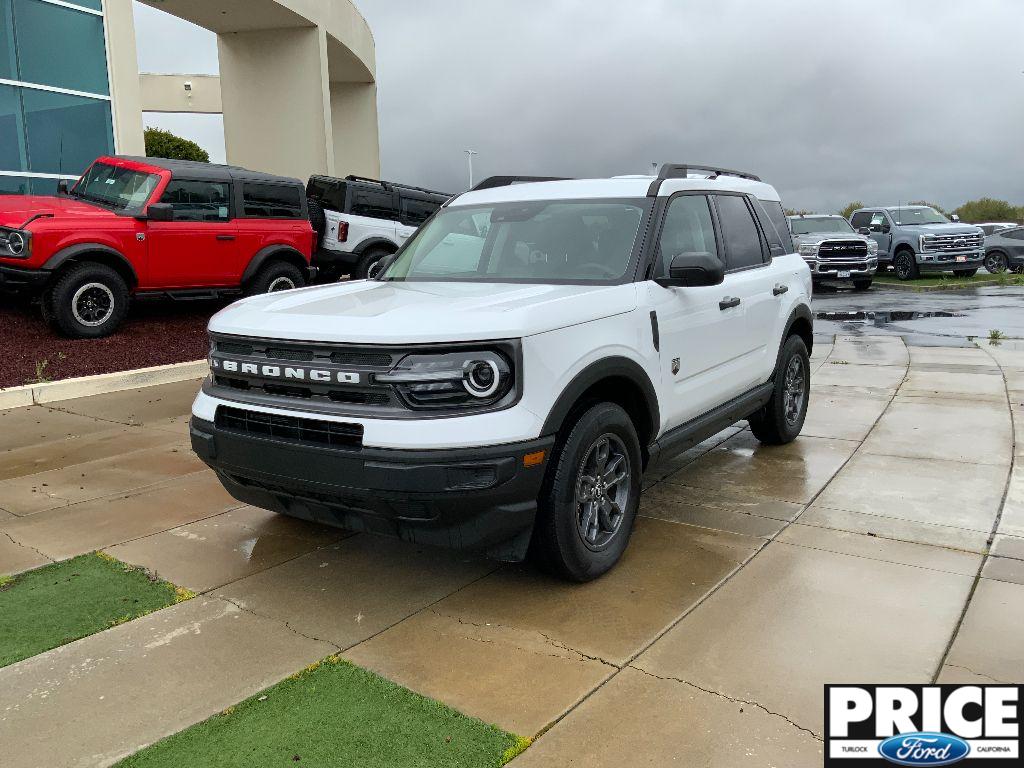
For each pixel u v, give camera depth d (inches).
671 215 183.0
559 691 117.2
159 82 1439.5
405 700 115.4
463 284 173.9
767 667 122.6
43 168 549.3
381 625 137.9
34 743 107.0
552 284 167.0
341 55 967.6
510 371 133.6
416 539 139.3
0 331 394.9
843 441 250.7
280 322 145.6
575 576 149.6
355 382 134.3
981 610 139.1
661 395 168.7
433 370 130.7
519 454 132.1
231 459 149.2
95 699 116.7
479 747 104.7
